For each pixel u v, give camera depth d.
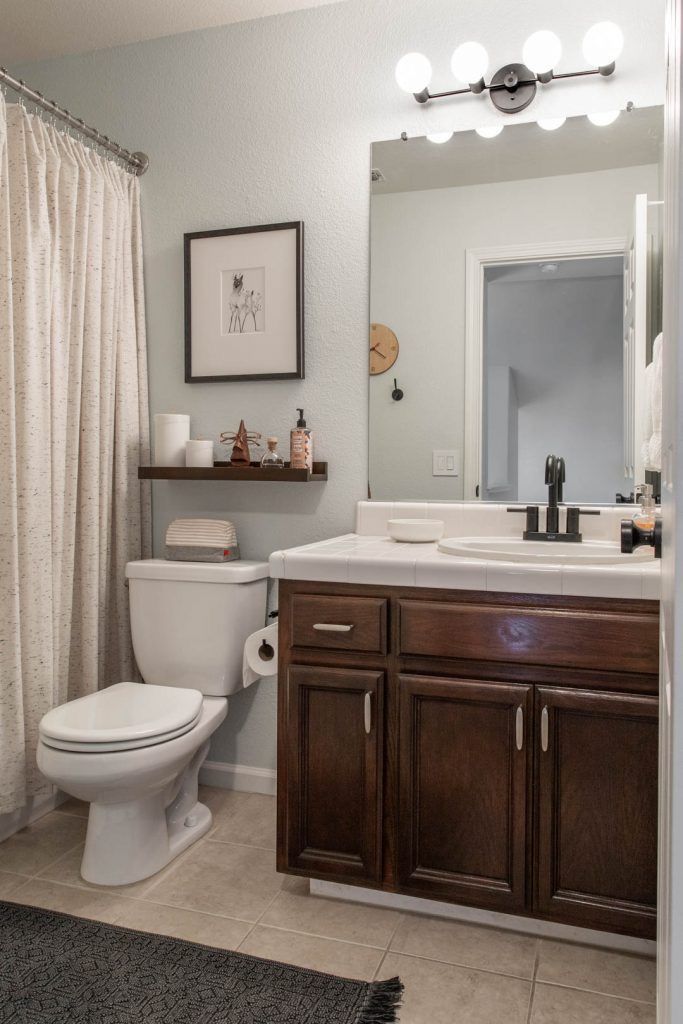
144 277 2.60
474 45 2.07
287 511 2.45
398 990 1.49
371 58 2.31
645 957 1.61
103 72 2.62
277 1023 1.40
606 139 2.12
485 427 2.23
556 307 2.16
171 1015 1.42
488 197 2.22
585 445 2.14
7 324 1.97
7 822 2.14
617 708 1.52
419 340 2.29
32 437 2.05
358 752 1.73
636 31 2.09
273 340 2.43
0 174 1.95
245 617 2.25
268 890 1.87
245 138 2.46
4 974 1.53
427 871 1.68
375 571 1.70
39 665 2.10
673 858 0.33
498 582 1.59
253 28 2.43
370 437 2.35
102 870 1.88
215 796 2.45
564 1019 1.42
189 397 2.57
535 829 1.59
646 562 1.65
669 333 0.44
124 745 1.71
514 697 1.59
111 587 2.47
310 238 2.40
